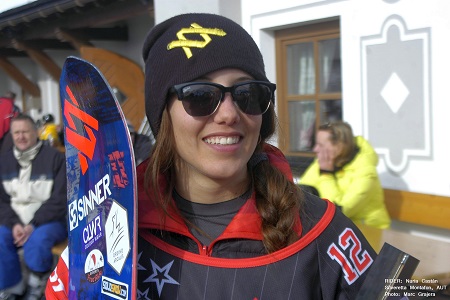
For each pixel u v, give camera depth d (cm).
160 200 126
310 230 125
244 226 123
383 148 407
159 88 126
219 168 121
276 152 145
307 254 122
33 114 1176
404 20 382
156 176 128
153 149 132
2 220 418
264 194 128
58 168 420
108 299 121
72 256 136
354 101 425
